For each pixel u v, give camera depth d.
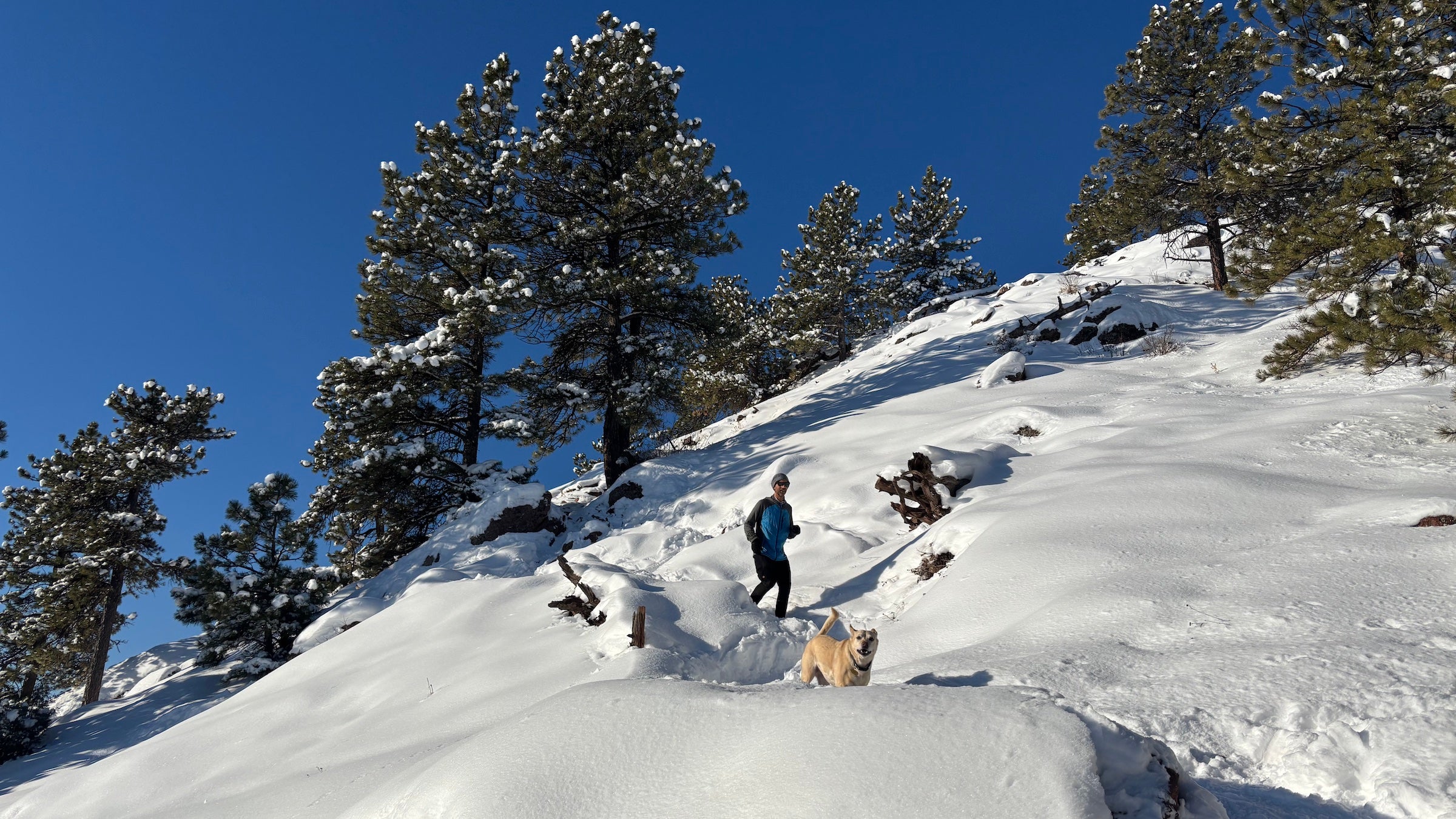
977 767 2.47
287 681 10.09
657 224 21.05
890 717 2.80
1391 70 12.03
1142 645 4.52
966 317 25.14
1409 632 4.00
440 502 20.94
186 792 7.70
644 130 20.64
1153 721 3.57
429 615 10.49
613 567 9.84
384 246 21.45
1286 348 12.06
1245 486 7.18
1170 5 22.81
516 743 3.43
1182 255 28.58
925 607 6.58
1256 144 14.76
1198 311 19.64
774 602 8.60
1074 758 2.44
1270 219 18.91
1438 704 3.19
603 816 2.84
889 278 45.38
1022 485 9.32
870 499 11.71
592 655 7.41
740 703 3.22
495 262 20.53
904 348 24.08
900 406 17.20
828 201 39.38
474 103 22.34
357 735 7.60
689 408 29.48
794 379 36.69
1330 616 4.39
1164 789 2.57
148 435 25.86
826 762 2.65
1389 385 10.74
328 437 21.75
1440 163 10.99
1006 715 2.67
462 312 18.70
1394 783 2.79
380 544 20.75
